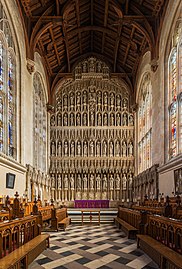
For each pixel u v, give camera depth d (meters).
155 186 23.64
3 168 17.72
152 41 24.92
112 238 14.69
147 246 10.35
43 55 29.86
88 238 14.71
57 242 13.40
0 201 16.61
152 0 22.83
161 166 22.22
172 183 19.56
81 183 32.78
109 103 34.47
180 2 19.05
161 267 8.23
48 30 26.53
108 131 33.88
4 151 19.58
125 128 33.97
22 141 22.70
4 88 20.05
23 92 23.22
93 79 34.62
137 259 9.77
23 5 22.81
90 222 23.38
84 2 25.77
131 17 24.75
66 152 33.41
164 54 22.89
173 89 21.83
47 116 33.31
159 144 23.58
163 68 23.02
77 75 34.16
